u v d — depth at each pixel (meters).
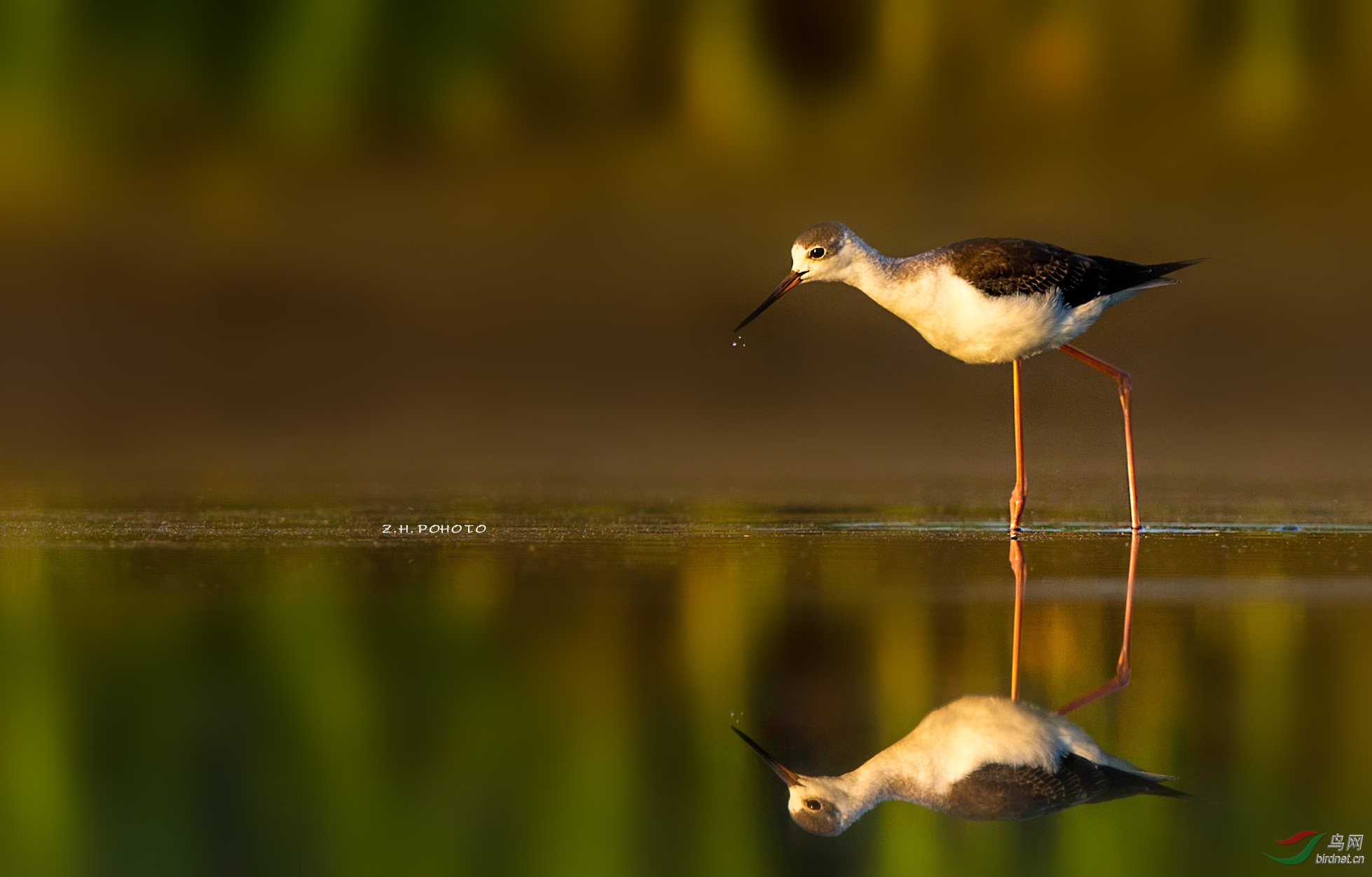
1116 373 10.90
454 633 7.96
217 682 7.26
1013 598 8.66
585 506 11.75
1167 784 6.23
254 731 6.72
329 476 13.20
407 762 6.44
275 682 7.30
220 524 10.80
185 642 7.80
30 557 9.62
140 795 6.21
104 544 10.04
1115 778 6.31
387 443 15.09
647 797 6.15
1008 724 6.75
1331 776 6.28
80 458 14.06
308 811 6.04
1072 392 15.66
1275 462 13.96
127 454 14.34
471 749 6.50
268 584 8.95
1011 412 15.58
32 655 7.62
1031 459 14.30
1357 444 14.90
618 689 7.26
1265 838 5.89
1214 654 7.62
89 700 7.03
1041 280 10.45
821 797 6.17
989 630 8.02
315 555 9.77
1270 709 6.93
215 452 14.58
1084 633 7.94
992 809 6.09
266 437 15.27
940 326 10.73
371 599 8.66
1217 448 14.76
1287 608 8.44
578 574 9.26
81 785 6.23
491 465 13.92
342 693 7.23
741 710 6.91
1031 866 5.66
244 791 6.23
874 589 8.89
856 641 7.89
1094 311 10.74
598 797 6.21
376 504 11.74
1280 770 6.36
